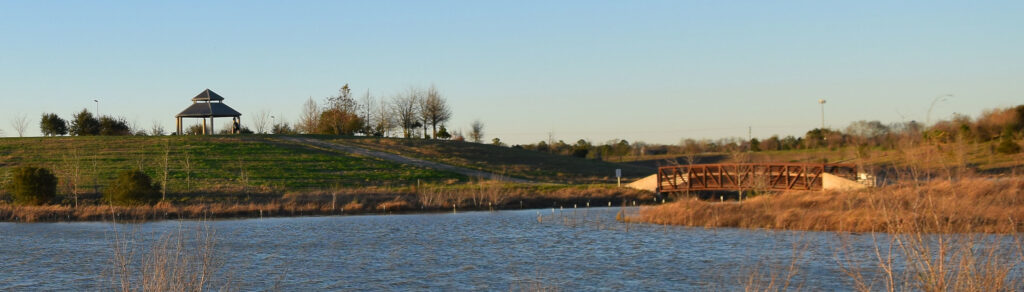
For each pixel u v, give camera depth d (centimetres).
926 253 1464
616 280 3134
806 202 5347
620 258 3678
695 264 3441
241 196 7456
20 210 6000
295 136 12362
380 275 3316
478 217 6094
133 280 3045
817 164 6656
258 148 10825
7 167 8956
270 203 6812
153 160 9581
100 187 7700
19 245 4225
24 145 10425
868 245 3656
